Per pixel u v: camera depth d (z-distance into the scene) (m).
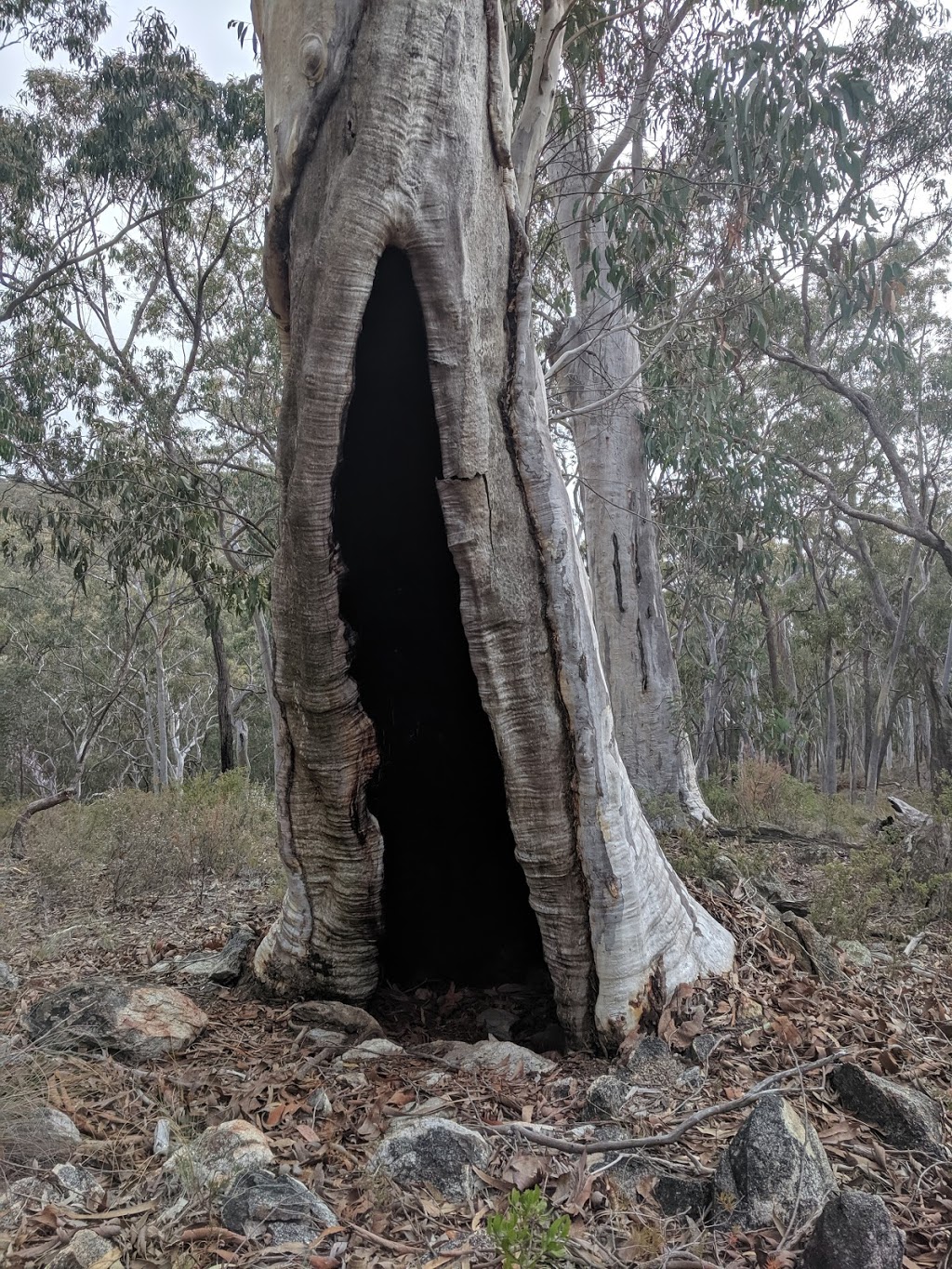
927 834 7.60
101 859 8.49
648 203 8.09
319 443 3.38
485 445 3.62
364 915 4.23
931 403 21.16
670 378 10.33
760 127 6.82
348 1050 3.84
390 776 4.70
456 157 3.46
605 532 10.73
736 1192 2.74
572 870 3.93
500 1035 4.36
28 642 27.09
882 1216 2.44
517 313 3.91
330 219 3.29
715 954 4.44
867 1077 3.34
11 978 5.06
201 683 30.08
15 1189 2.68
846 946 5.48
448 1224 2.62
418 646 4.94
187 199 13.50
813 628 22.50
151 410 13.87
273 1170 2.85
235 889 7.70
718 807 11.66
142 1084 3.49
